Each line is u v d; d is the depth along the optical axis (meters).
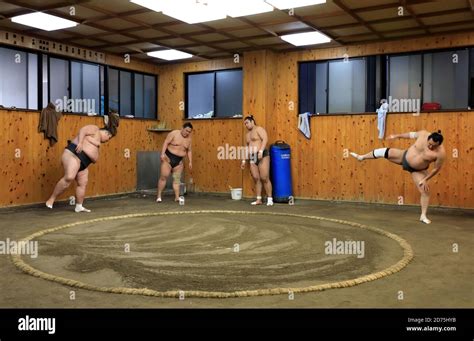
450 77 6.94
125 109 8.74
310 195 7.89
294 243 4.40
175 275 3.30
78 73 7.74
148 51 8.06
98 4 5.41
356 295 2.88
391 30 6.58
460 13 5.77
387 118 7.17
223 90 8.93
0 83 6.64
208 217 5.98
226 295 2.83
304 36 6.91
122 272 3.37
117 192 8.38
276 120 8.16
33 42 6.82
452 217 6.08
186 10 5.59
